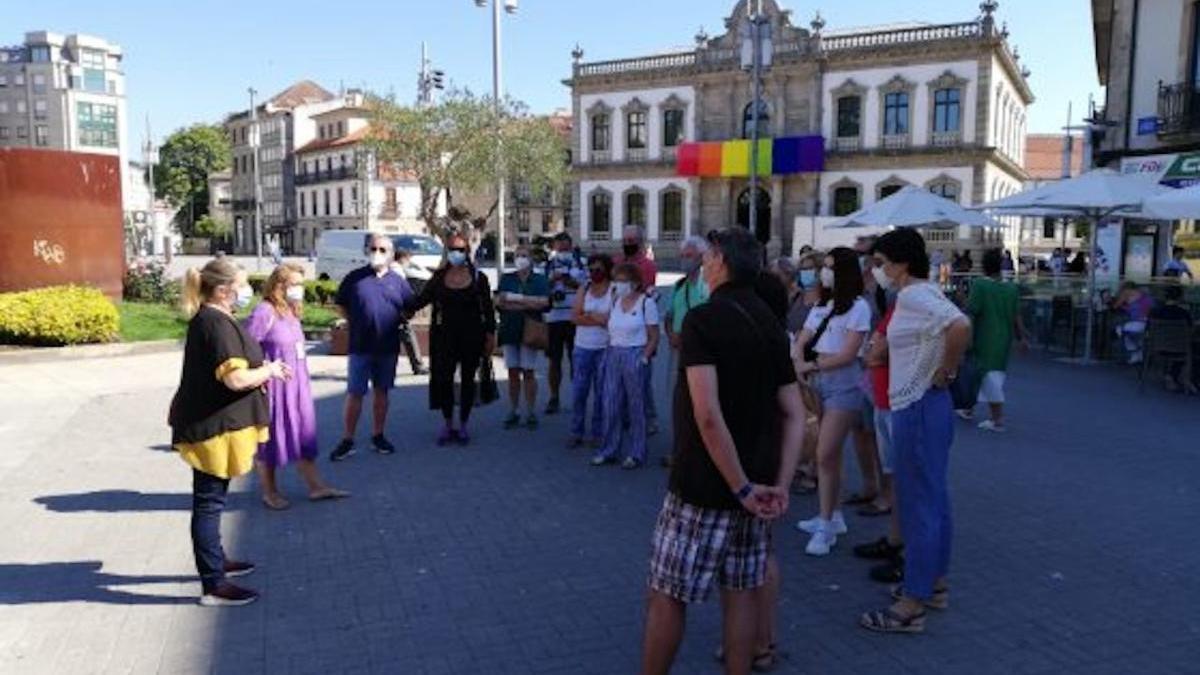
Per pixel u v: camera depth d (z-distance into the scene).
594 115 55.25
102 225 19.59
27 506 6.76
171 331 16.03
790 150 48.03
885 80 46.47
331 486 7.34
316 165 84.12
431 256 28.22
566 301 10.30
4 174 17.64
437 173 31.58
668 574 3.49
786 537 6.20
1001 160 46.28
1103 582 5.41
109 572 5.47
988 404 10.20
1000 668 4.33
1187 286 15.38
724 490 3.41
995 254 9.55
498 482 7.50
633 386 7.94
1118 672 4.30
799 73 48.56
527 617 4.86
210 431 4.87
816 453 6.40
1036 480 7.66
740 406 3.43
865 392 5.92
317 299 22.52
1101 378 13.39
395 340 8.26
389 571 5.51
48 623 4.76
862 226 17.12
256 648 4.50
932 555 4.66
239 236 98.75
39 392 11.37
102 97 126.06
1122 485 7.50
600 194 55.28
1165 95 20.09
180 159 104.12
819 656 4.45
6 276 17.77
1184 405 11.20
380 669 4.28
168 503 6.87
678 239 52.66
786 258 8.22
